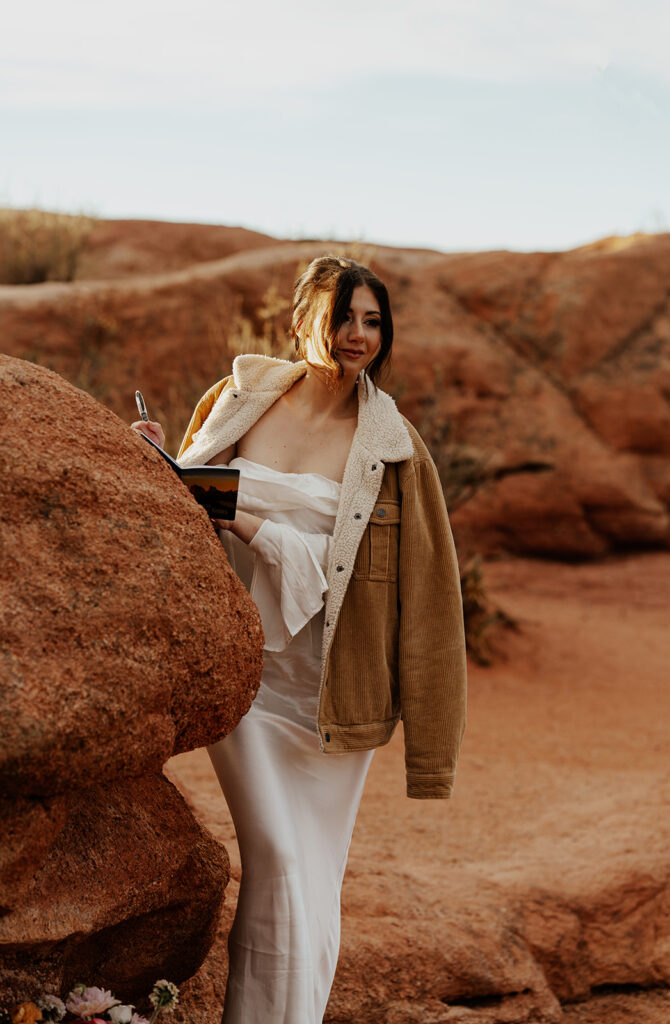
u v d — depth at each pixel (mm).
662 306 14633
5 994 2117
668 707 7766
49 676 1895
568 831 4836
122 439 2277
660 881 4195
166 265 15984
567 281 14102
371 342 2680
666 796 5184
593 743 6648
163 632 2078
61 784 1924
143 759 2035
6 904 1974
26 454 2074
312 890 2619
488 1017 3445
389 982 3340
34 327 11641
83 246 15180
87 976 2371
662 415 13789
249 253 14641
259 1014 2521
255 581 2633
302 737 2633
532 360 13906
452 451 10469
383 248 15695
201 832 2586
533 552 13188
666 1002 3846
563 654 9148
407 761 2654
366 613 2637
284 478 2658
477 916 3814
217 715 2221
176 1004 2805
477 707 7438
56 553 2027
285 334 9633
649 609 11266
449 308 13953
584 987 3873
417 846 4676
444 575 2691
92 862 2244
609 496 13281
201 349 12211
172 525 2201
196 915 2506
